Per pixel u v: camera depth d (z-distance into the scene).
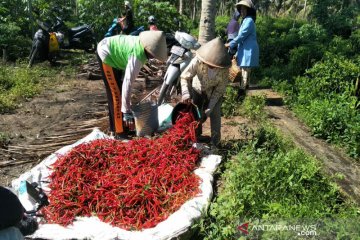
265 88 5.86
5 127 3.99
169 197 2.62
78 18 9.03
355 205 2.87
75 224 2.43
